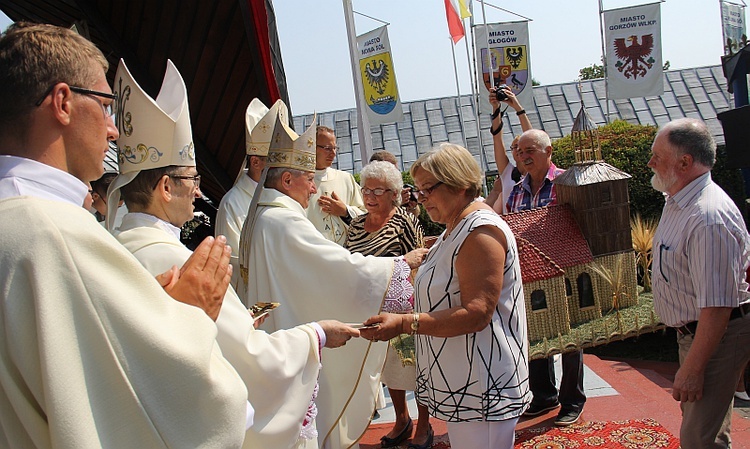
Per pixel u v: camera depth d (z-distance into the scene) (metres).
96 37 6.50
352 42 6.33
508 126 17.91
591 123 3.53
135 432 1.19
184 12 4.98
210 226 9.12
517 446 3.48
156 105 2.04
